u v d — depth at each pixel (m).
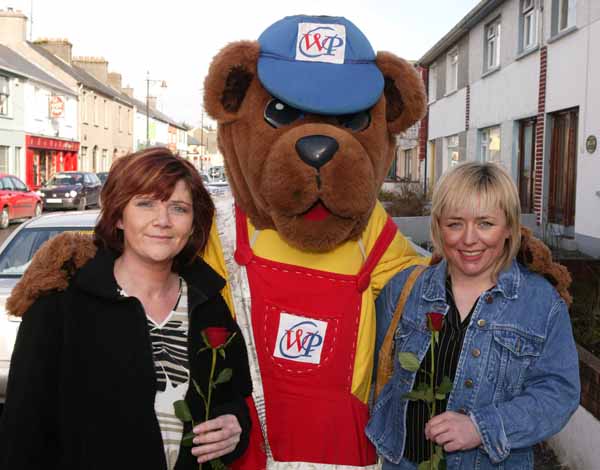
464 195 2.16
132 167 2.07
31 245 5.24
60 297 2.04
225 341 2.01
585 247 11.27
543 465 4.07
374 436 2.44
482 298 2.23
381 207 3.01
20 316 2.06
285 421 2.58
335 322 2.63
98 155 42.25
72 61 45.34
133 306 2.06
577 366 2.12
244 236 2.74
